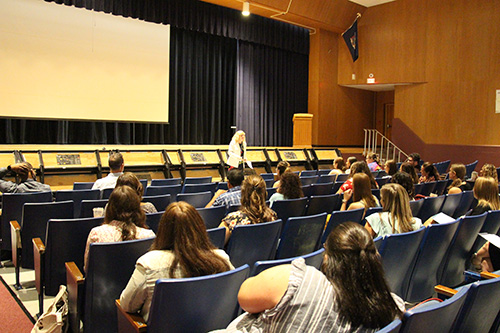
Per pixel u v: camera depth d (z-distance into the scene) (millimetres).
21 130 8898
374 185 4965
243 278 1834
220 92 11797
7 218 3984
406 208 2996
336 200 4660
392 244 2523
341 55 13859
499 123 11305
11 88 8297
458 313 1612
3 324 2789
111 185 4793
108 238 2387
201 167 9906
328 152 12484
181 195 4488
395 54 12930
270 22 12281
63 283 2916
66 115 8977
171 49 10883
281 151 11391
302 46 13281
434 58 12297
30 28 8430
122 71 9664
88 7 8812
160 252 1840
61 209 3555
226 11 11234
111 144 10211
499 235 3580
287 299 1383
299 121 11930
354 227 1474
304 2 11531
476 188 3637
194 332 1752
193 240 1840
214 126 11773
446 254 3023
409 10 12602
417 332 1426
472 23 11625
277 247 3184
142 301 1817
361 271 1380
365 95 14930
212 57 11625
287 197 4141
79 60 9062
